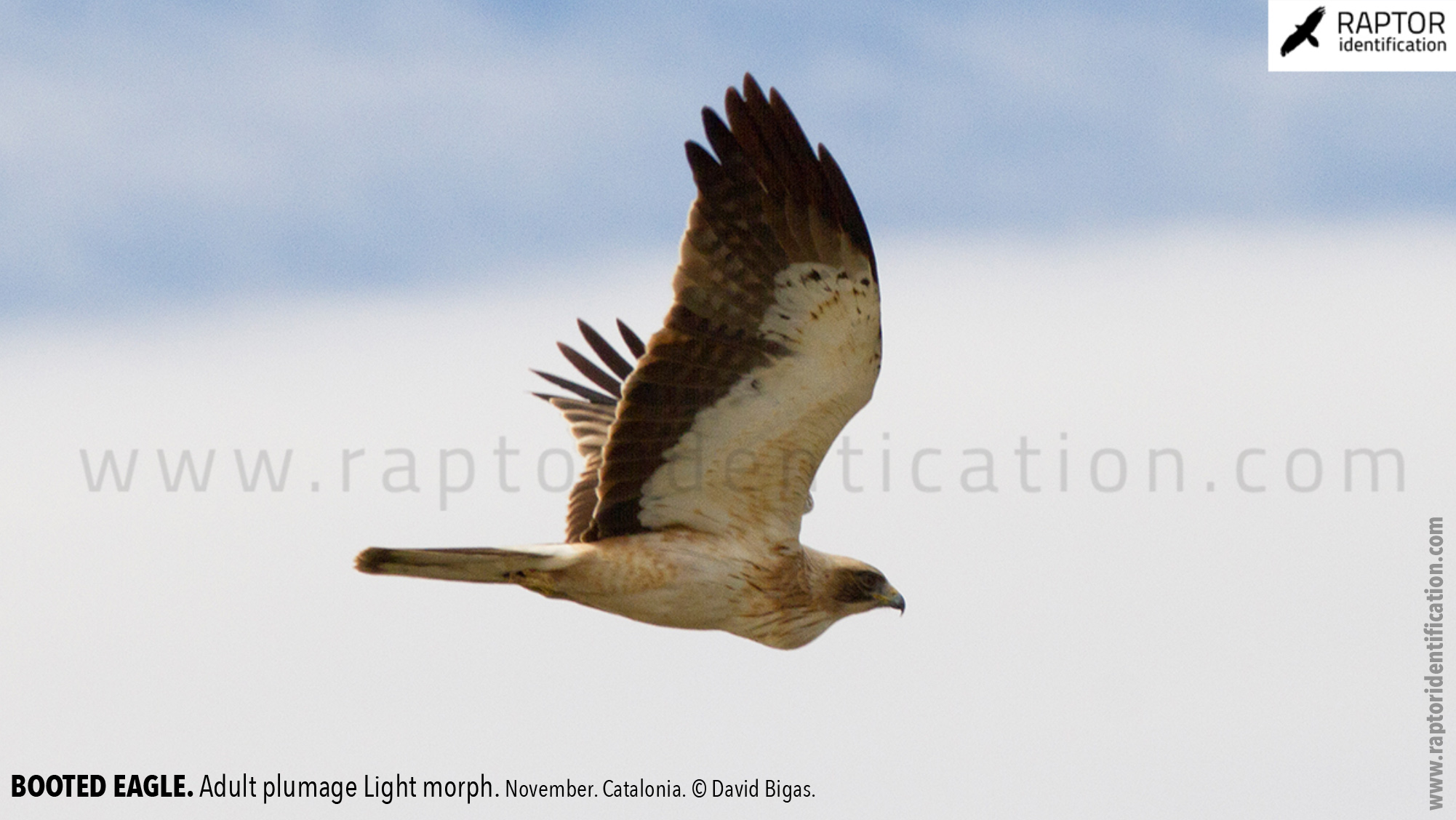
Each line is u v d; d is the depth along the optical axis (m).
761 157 19.30
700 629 21.62
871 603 22.97
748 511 21.14
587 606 21.20
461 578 20.48
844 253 19.30
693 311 19.55
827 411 20.27
